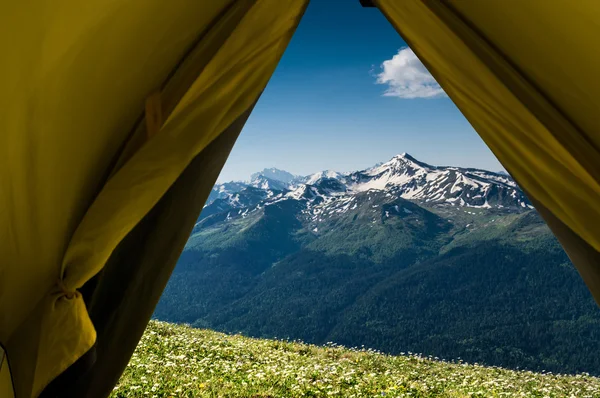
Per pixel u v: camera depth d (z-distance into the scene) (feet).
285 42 4.00
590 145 3.74
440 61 3.98
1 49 2.71
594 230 3.69
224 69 3.82
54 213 3.49
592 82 3.46
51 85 3.03
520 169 3.90
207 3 3.70
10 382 3.58
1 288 3.50
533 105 3.78
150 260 4.07
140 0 3.15
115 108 3.60
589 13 3.11
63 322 3.62
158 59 3.68
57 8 2.76
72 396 3.83
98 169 3.76
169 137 3.68
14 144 3.06
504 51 3.77
